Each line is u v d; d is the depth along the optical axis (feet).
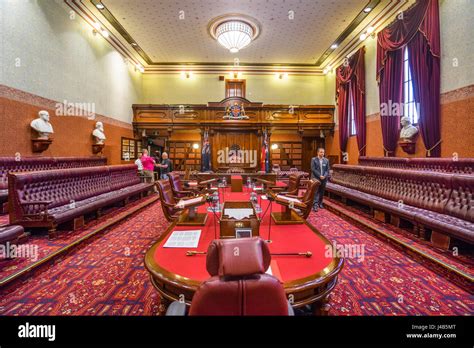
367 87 30.42
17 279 9.16
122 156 36.06
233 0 25.64
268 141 40.60
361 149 31.01
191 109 40.11
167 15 28.40
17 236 10.94
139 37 33.63
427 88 20.40
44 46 21.31
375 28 28.55
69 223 14.82
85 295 8.61
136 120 39.78
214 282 3.36
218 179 23.71
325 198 27.55
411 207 15.34
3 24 17.60
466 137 17.65
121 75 35.96
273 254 7.11
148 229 16.42
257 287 3.35
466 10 17.46
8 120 18.04
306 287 5.47
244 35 29.76
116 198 19.71
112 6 26.63
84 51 26.99
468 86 17.43
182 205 10.02
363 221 16.98
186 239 8.36
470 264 10.05
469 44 17.31
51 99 22.18
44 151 21.44
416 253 11.57
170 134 40.55
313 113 40.98
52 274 10.13
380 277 9.89
